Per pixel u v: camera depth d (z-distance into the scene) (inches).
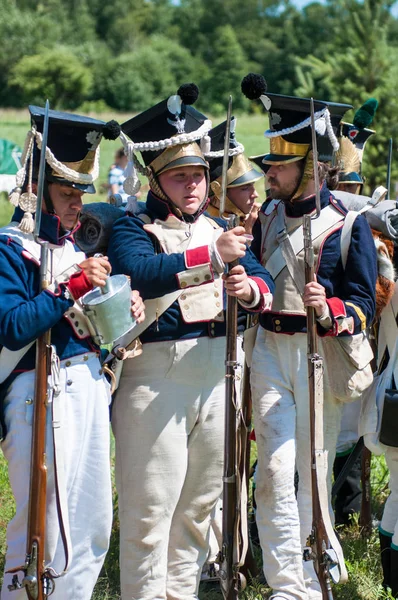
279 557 266.1
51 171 223.1
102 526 233.3
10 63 5196.9
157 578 255.4
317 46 6860.2
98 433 231.6
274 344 277.0
